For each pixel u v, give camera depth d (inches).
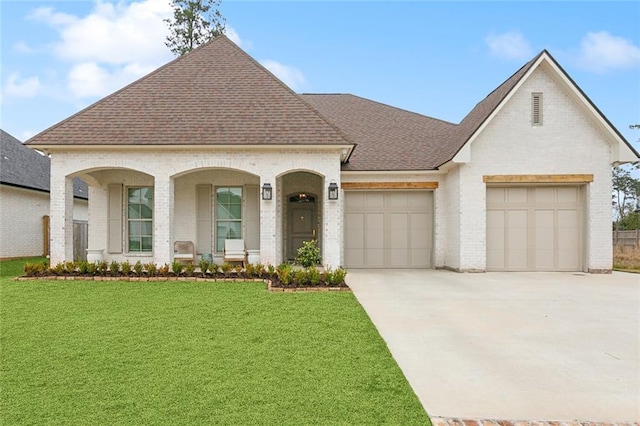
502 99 539.2
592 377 190.9
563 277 523.8
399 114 784.9
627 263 706.2
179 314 293.9
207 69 574.9
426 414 151.6
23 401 159.0
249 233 593.9
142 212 594.9
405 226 641.0
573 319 297.9
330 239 509.0
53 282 416.2
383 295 388.2
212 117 514.0
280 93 545.3
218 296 354.6
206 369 192.2
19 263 656.4
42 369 191.8
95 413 149.4
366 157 646.5
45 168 904.9
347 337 243.1
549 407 160.1
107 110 520.1
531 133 565.6
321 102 822.5
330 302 333.7
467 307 335.9
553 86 566.3
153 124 504.7
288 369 193.3
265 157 508.1
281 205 602.9
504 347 233.6
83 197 998.4
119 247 586.6
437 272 578.9
